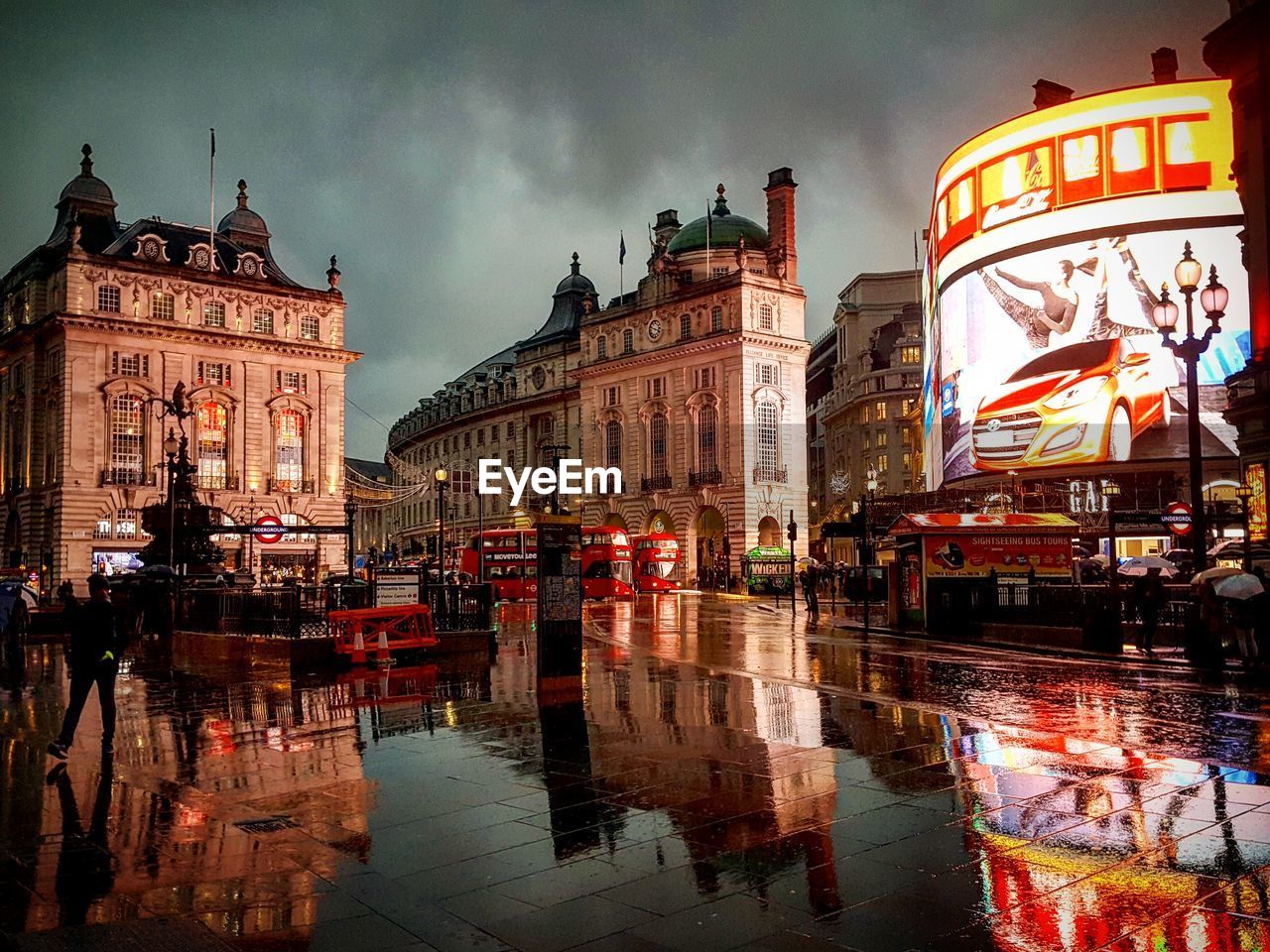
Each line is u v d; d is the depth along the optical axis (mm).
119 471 69562
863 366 107938
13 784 10375
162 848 7953
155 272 71875
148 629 33375
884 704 15047
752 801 9070
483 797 9445
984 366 69562
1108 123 64938
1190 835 7820
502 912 6422
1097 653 23172
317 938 6020
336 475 78500
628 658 22656
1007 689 16875
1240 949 5629
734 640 28562
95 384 69062
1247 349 60312
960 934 5898
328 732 13305
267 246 82375
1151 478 65625
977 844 7652
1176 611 24750
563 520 16672
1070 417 64625
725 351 76250
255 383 75250
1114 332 63438
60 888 6988
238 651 22984
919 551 31312
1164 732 12531
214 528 25469
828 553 82688
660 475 81188
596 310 97812
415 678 19375
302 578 68438
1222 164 62125
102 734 13555
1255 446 27750
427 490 122562
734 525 74625
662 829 8234
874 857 7383
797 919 6184
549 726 13352
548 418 99938
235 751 12102
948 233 74188
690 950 5754
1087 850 7473
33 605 36812
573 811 8867
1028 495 68688
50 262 73438
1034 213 67438
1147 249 63000
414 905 6574
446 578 48625
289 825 8609
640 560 67875
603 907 6477
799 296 79125
